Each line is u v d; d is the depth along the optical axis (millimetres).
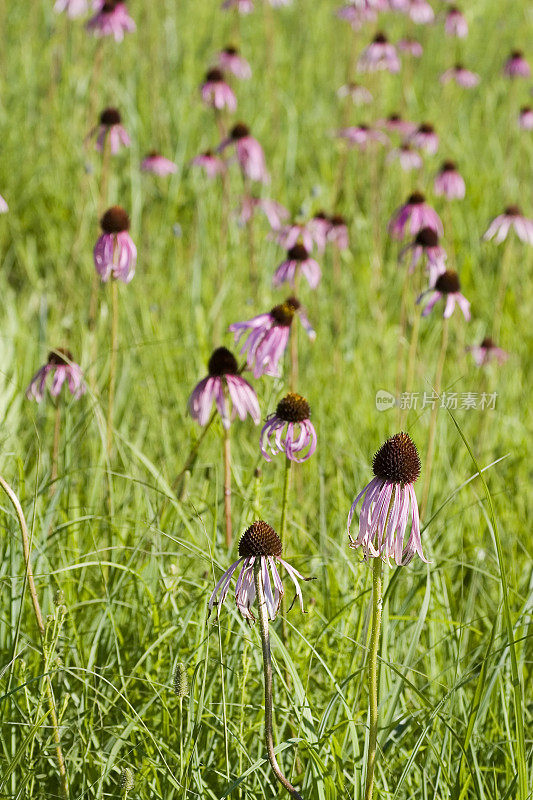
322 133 12789
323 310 8625
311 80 14586
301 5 16094
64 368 4750
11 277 8953
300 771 3234
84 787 3164
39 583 3850
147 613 3939
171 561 4238
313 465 5742
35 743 3354
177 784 2967
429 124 10492
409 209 7465
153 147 10820
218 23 16391
